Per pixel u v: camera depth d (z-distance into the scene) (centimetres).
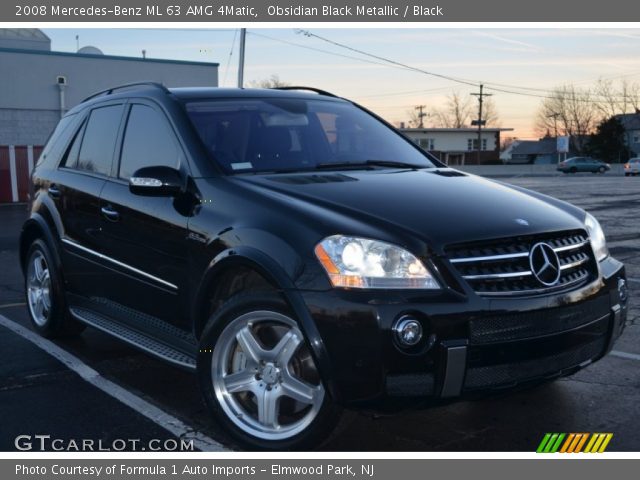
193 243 381
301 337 331
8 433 386
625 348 535
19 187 2134
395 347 305
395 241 321
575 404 421
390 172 427
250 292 346
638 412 409
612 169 6875
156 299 420
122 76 2794
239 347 359
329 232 326
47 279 560
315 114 484
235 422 355
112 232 455
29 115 2638
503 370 321
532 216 364
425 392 311
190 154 410
